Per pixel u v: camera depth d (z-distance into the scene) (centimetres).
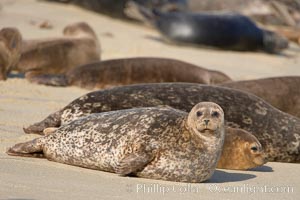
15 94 4253
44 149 2786
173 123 2628
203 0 10094
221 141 2609
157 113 2686
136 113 2728
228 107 3338
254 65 7031
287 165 3247
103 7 8969
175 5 9619
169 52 7175
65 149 2736
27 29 7112
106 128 2708
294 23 10475
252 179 2816
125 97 3388
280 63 7456
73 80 4853
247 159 3025
